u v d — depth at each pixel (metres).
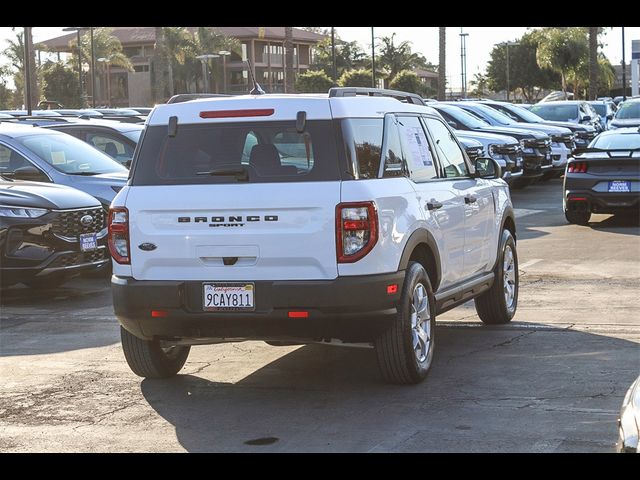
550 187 27.84
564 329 9.92
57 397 7.83
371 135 7.57
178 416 7.23
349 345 7.71
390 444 6.42
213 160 7.47
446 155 8.98
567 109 34.06
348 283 7.11
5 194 12.48
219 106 7.55
